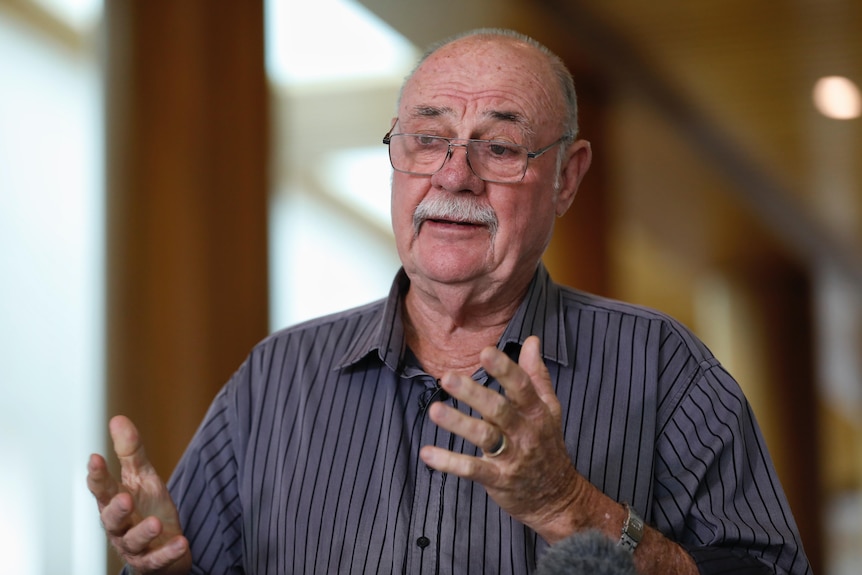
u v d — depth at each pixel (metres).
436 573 3.23
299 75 12.22
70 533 7.66
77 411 7.65
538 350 2.80
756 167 17.92
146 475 3.14
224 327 7.64
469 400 2.53
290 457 3.60
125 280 7.36
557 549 2.29
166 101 7.50
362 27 11.43
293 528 3.46
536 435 2.62
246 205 7.91
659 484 3.43
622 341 3.59
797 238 22.97
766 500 3.39
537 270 3.75
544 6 11.71
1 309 7.84
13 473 7.77
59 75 7.80
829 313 28.89
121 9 7.45
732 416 3.44
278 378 3.77
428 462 2.57
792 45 12.67
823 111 14.96
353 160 13.09
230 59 7.87
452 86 3.48
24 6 7.90
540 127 3.51
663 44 13.03
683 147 16.92
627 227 21.59
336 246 13.22
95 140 7.55
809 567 3.30
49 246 7.79
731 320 27.02
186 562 3.20
